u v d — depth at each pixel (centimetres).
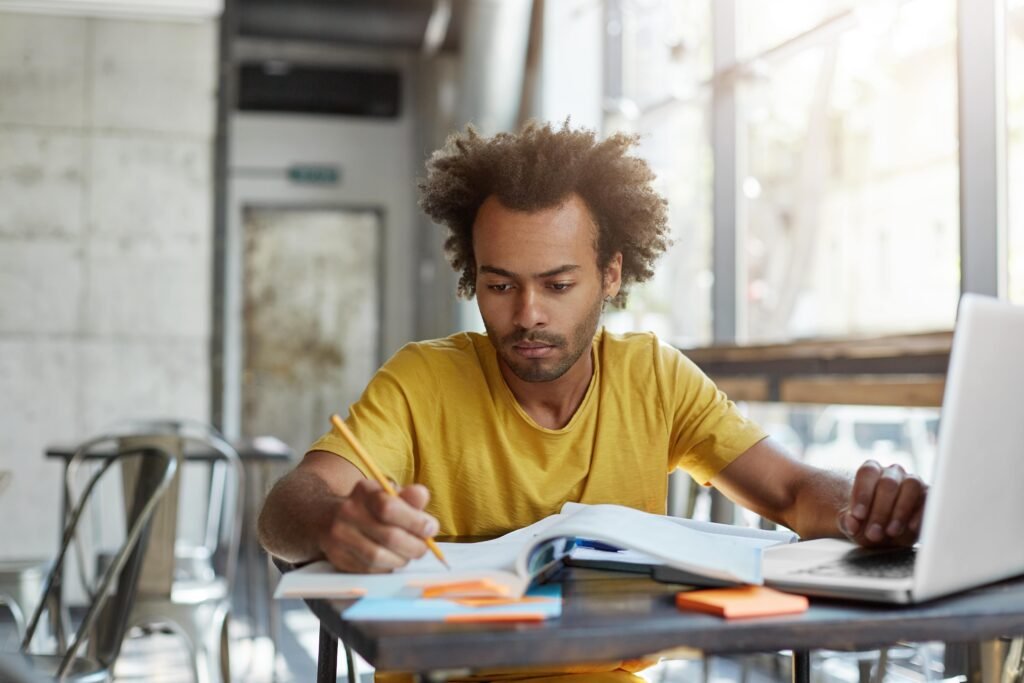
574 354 131
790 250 402
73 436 526
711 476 149
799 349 361
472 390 145
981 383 92
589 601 93
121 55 533
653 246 155
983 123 285
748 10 430
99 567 328
